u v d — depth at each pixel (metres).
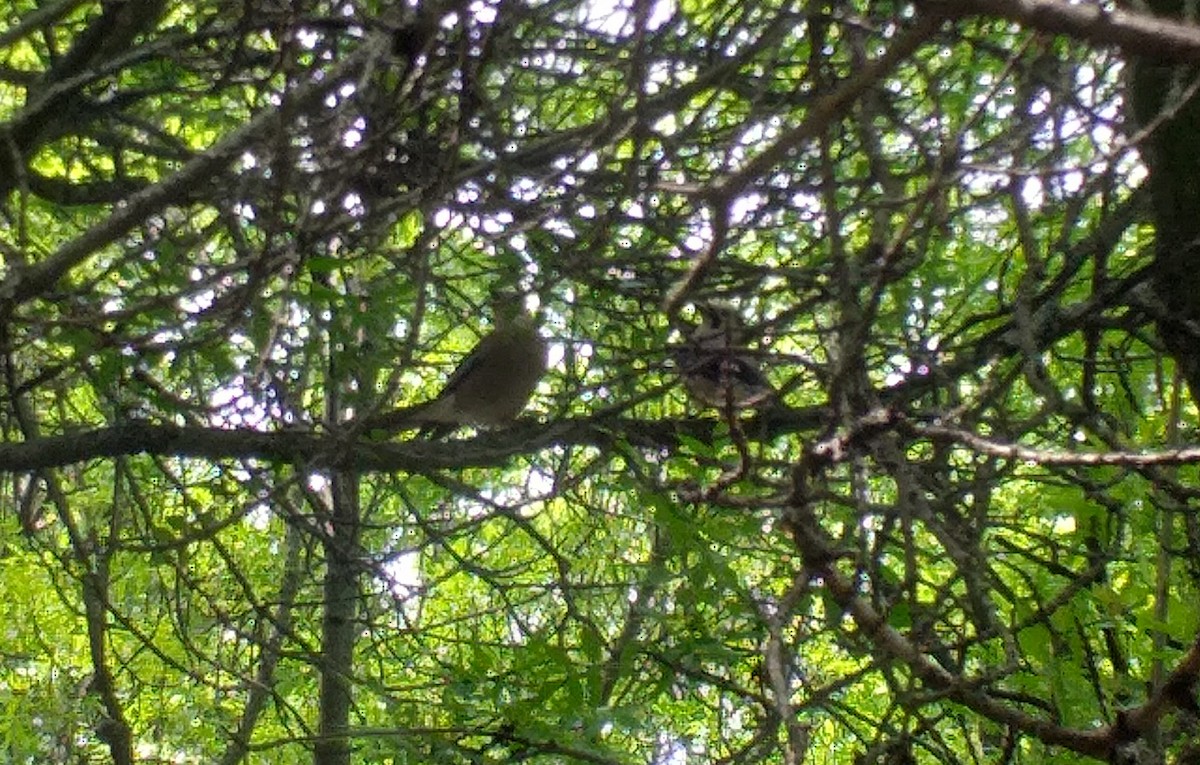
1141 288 4.77
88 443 5.18
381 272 5.62
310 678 8.37
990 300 5.44
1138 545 4.68
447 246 5.52
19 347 3.94
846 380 3.42
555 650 4.39
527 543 8.49
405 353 3.96
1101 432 3.76
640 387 5.71
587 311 6.42
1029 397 5.71
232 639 8.01
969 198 5.38
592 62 5.36
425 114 4.62
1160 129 3.71
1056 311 4.61
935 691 3.42
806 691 5.01
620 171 5.05
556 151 5.09
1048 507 4.72
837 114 2.48
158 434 5.18
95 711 8.80
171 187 3.92
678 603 4.50
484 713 4.71
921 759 5.71
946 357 5.29
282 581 8.50
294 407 5.27
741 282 5.22
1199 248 3.84
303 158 4.60
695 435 5.22
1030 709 4.90
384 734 4.40
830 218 3.48
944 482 4.39
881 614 3.34
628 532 7.46
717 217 2.57
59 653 9.69
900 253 3.10
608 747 4.53
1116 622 4.16
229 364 4.67
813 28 3.68
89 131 5.18
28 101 4.62
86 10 5.88
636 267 5.40
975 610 3.71
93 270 5.94
